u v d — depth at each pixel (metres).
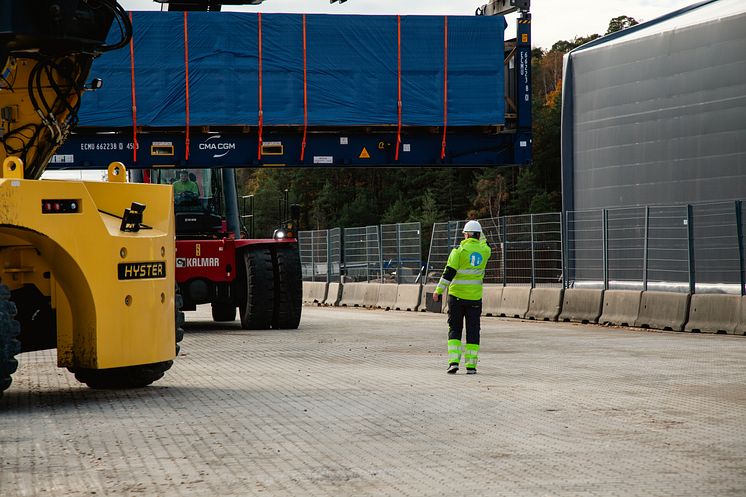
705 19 28.48
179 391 13.35
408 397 12.61
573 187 33.06
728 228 26.81
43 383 14.41
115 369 13.27
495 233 33.34
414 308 37.34
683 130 28.91
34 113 13.14
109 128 27.03
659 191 29.64
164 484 7.77
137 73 26.84
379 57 27.84
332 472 8.16
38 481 7.89
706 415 11.06
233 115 27.23
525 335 23.38
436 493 7.39
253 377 15.01
